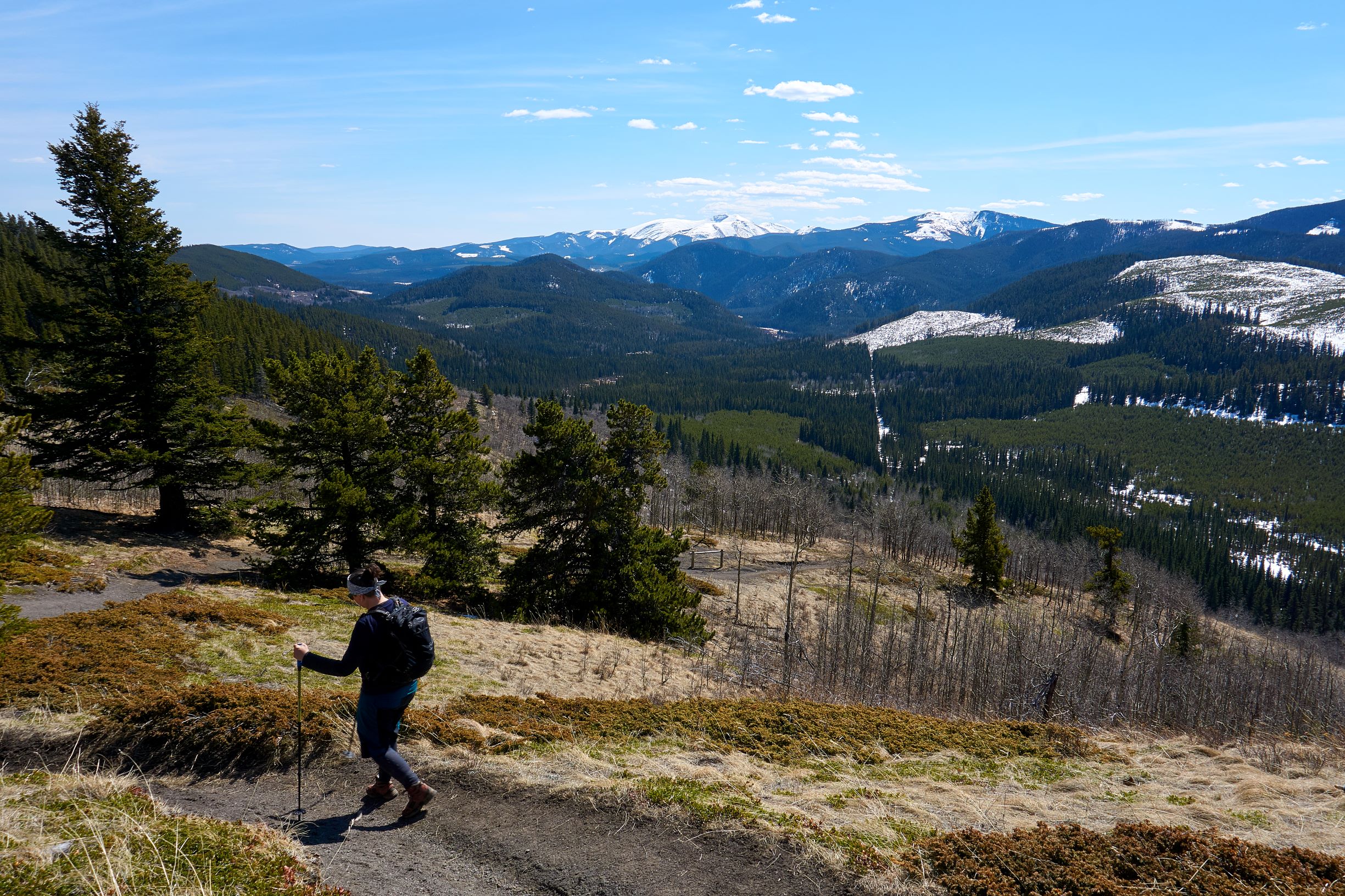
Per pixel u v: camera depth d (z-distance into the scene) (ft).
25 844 17.28
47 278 86.69
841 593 197.98
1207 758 40.14
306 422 81.10
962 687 119.34
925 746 37.65
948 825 25.35
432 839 22.21
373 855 20.92
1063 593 266.36
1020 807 28.25
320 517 79.15
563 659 62.08
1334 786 33.63
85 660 36.55
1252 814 28.73
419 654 22.66
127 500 132.98
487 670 50.90
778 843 22.15
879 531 295.89
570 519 94.99
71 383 85.56
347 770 26.96
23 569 59.16
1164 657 144.77
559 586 93.66
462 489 89.71
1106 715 91.81
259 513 80.53
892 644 134.00
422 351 89.45
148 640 42.32
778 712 40.09
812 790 28.30
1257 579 490.49
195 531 96.07
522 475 92.68
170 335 87.97
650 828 23.21
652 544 102.47
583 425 95.04
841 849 21.76
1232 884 20.36
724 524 289.74
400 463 85.87
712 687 66.28
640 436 95.76
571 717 36.60
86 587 60.13
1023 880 20.42
